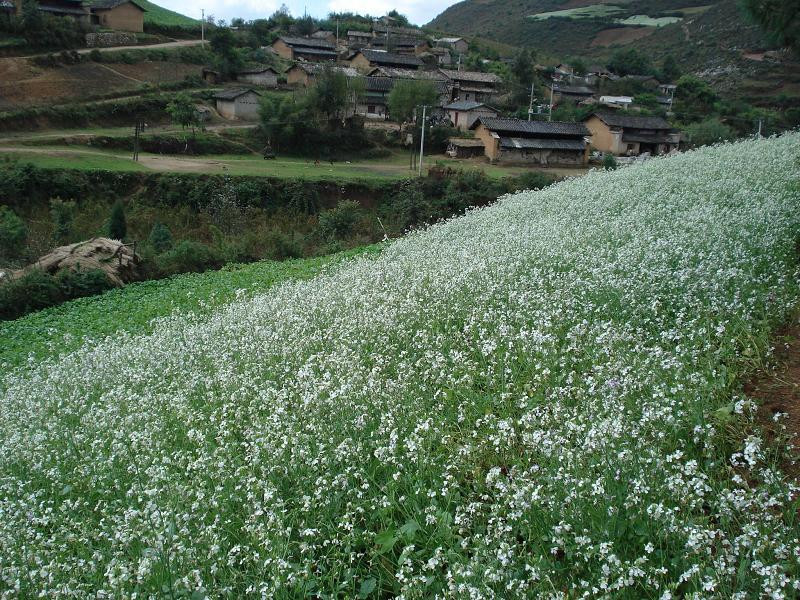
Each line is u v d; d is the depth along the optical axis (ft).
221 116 214.28
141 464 22.71
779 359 23.52
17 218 106.83
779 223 37.91
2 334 58.75
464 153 204.54
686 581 13.71
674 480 14.98
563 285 32.86
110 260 76.13
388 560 16.58
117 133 180.75
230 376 29.12
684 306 28.25
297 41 301.02
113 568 15.93
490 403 23.00
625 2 567.59
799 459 17.24
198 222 132.98
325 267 64.44
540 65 345.10
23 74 201.98
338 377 25.27
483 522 16.94
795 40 56.13
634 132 217.97
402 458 19.67
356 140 201.36
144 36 261.24
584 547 14.44
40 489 23.32
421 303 34.76
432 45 367.04
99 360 38.65
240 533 18.51
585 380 22.16
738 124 210.59
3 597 16.30
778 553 12.73
